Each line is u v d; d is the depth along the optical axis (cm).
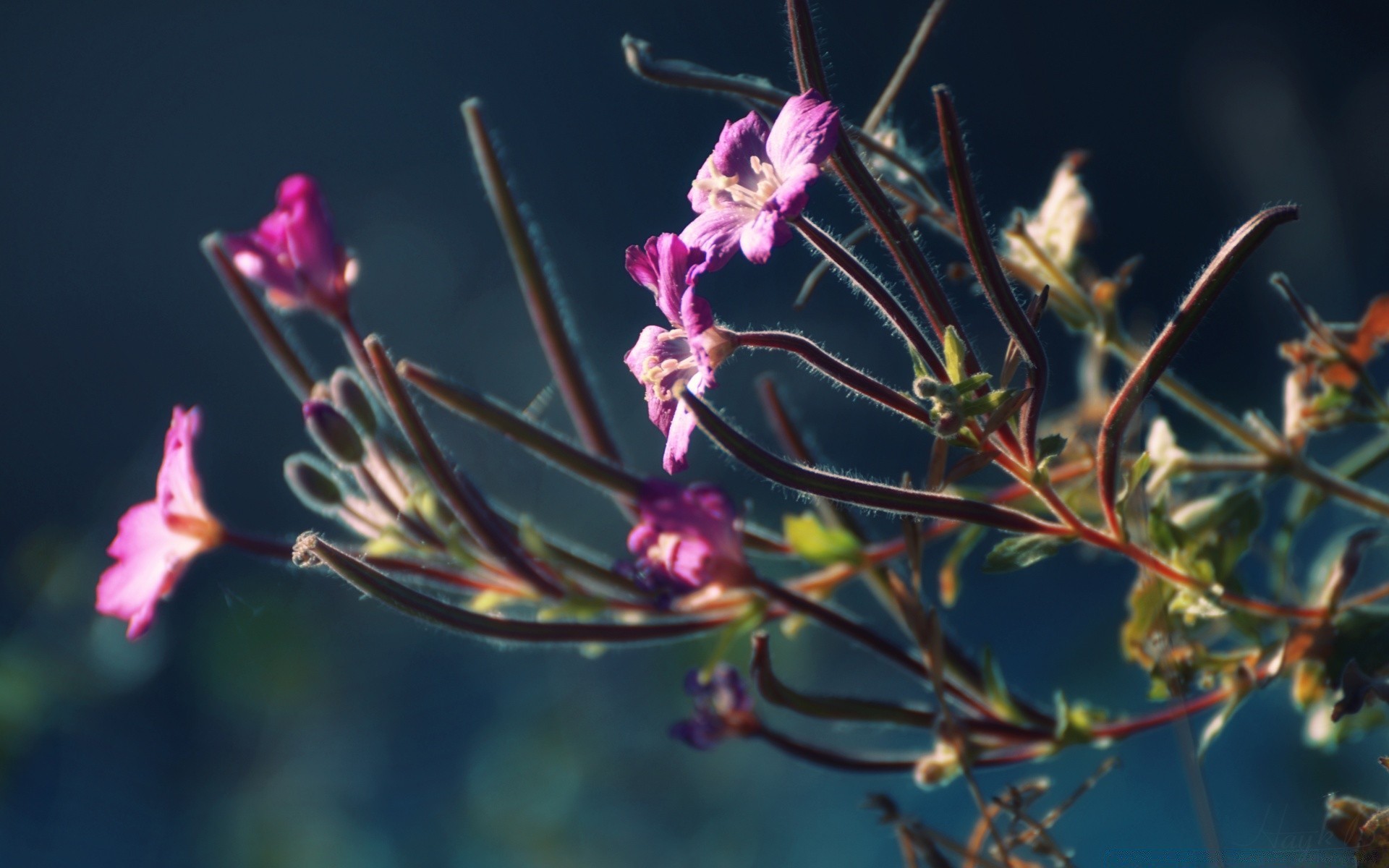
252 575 160
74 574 150
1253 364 155
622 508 47
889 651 45
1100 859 60
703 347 42
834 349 167
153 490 217
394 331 228
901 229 42
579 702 146
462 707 152
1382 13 207
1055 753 45
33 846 136
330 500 46
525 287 46
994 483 49
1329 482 46
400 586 43
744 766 137
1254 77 210
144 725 149
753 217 42
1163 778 82
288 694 152
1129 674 129
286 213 46
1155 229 221
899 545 46
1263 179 203
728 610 46
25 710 141
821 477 42
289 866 136
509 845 136
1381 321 46
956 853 45
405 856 137
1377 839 42
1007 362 42
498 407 45
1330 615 45
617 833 135
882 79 213
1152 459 46
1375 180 177
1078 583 146
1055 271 47
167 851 138
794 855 127
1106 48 234
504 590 46
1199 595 44
